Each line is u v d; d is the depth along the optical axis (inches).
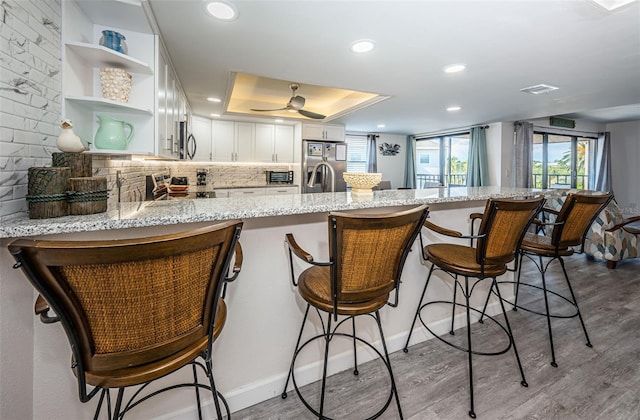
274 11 70.3
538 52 93.0
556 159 269.1
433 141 290.8
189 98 150.5
